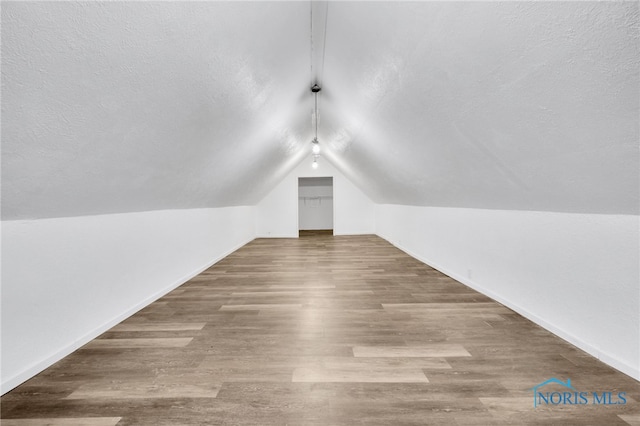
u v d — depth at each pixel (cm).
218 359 182
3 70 97
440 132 238
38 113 119
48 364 173
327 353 188
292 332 219
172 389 153
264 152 459
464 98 181
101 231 223
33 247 169
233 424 129
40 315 172
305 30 244
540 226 223
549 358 178
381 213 806
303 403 141
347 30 224
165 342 204
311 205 1121
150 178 242
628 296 160
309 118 483
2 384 149
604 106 115
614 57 98
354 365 174
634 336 158
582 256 187
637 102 104
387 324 232
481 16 128
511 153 188
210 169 340
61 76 114
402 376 162
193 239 396
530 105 145
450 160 265
